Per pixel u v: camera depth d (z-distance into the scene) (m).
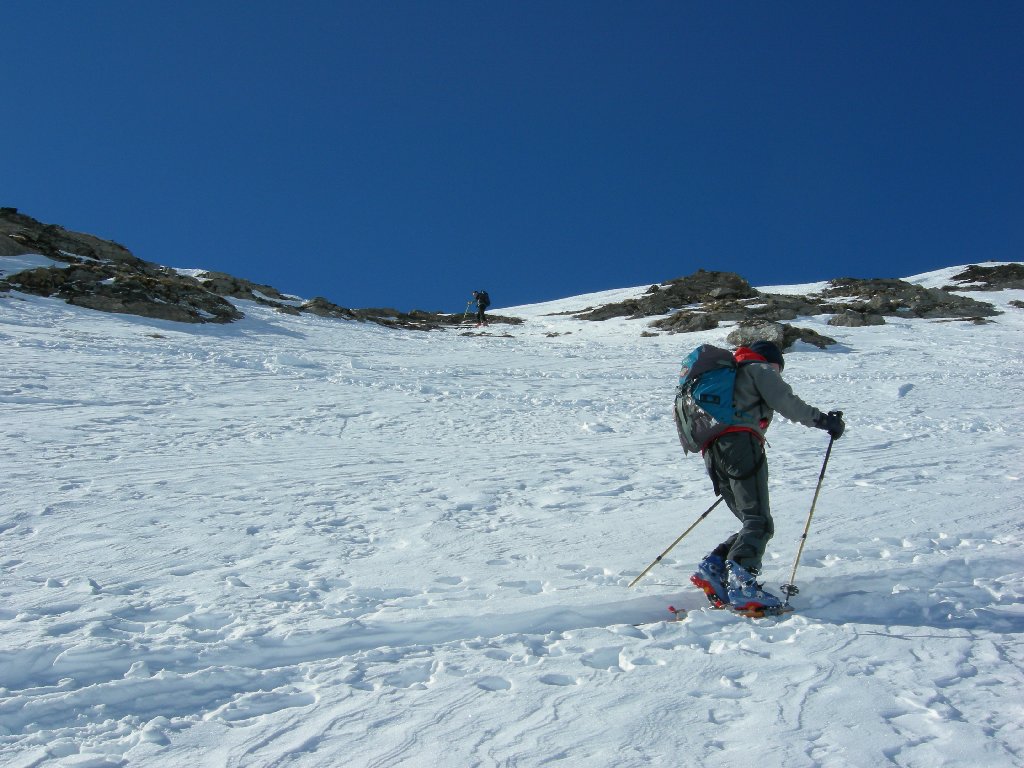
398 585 4.40
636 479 7.54
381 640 3.65
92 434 9.38
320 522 5.85
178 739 2.70
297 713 2.86
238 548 5.12
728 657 3.26
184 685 3.11
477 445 9.74
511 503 6.53
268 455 8.67
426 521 5.89
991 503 6.10
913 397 14.87
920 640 3.41
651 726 2.66
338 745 2.62
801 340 27.28
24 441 8.70
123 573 4.56
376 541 5.37
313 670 3.25
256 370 16.33
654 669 3.15
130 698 3.01
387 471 7.96
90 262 30.78
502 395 14.68
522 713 2.79
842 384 17.16
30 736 2.73
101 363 15.30
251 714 2.90
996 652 3.27
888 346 27.44
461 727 2.70
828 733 2.58
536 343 29.30
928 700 2.80
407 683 3.14
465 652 3.41
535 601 4.09
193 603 4.04
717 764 2.41
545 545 5.21
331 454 8.86
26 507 6.00
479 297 41.16
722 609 3.98
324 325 29.12
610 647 3.43
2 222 31.33
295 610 3.96
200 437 9.60
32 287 24.42
